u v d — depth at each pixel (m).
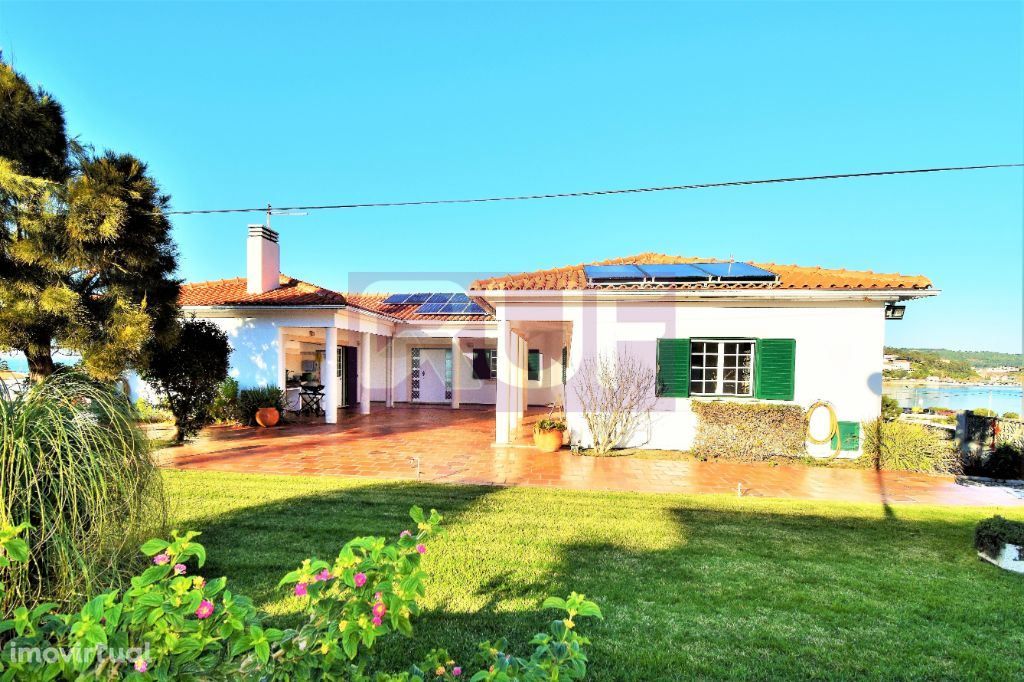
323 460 9.27
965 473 9.77
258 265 14.39
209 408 12.34
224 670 1.79
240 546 4.88
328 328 13.89
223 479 7.68
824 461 9.66
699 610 3.81
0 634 2.45
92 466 2.98
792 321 10.23
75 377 3.58
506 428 10.95
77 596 2.76
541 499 6.85
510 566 4.58
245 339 13.97
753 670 3.08
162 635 1.60
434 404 20.48
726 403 9.97
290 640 1.88
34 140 7.83
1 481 2.59
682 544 5.20
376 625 1.86
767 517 6.21
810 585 4.28
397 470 8.55
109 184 7.90
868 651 3.31
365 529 5.41
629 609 3.81
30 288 7.46
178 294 9.91
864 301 10.03
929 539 5.50
